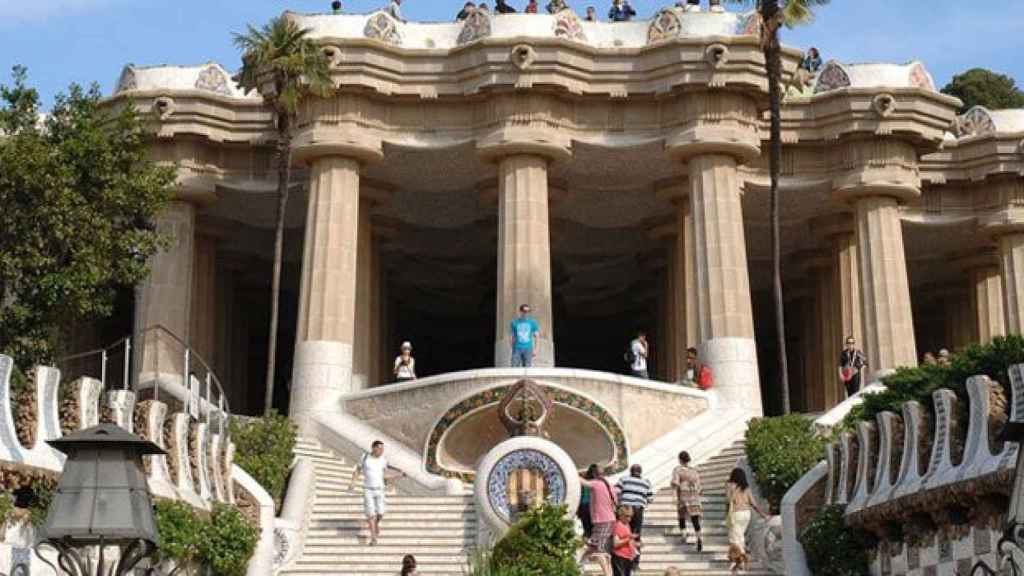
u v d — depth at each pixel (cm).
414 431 3816
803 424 3403
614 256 5397
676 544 2988
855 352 4159
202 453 2769
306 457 3716
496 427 3734
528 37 4188
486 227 5094
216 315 5241
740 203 4388
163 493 2520
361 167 4356
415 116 4341
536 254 4194
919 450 2388
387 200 4644
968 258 5212
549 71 4206
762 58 4247
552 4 4656
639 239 5222
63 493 1354
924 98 4538
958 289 5562
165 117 4538
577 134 4316
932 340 5841
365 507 3053
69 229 3100
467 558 2708
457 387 3784
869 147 4562
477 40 4216
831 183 4609
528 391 3409
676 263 4834
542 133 4225
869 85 4569
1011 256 4891
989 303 5197
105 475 1361
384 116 4331
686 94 4269
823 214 4900
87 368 4841
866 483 2608
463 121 4328
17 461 2039
